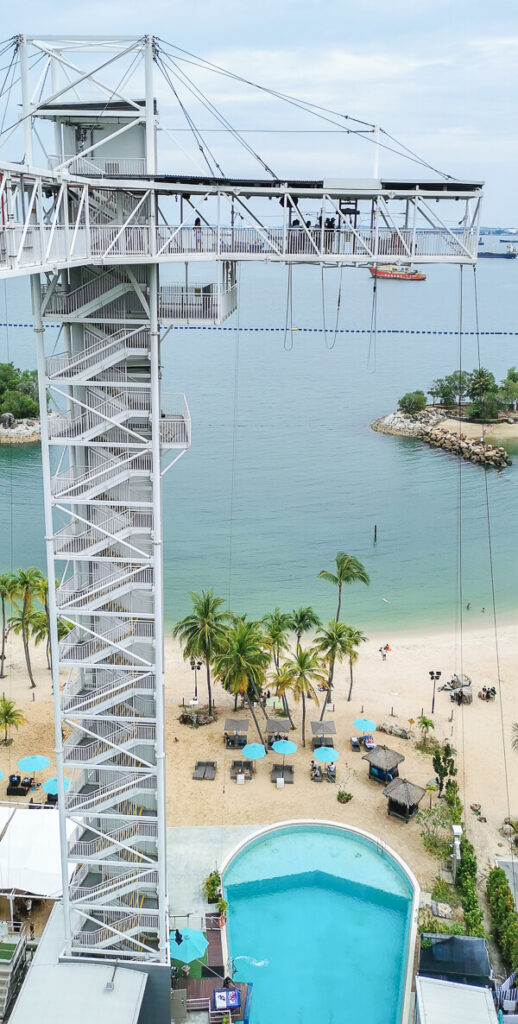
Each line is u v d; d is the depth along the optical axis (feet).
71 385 125.59
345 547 371.97
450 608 310.45
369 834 173.17
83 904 129.18
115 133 114.21
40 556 350.43
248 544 371.76
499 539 385.50
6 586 232.73
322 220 126.21
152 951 128.67
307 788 192.03
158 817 126.82
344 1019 132.26
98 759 128.47
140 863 129.39
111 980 121.90
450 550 370.73
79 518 122.42
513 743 203.62
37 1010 115.96
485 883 163.22
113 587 129.49
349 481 466.70
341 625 222.89
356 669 254.88
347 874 164.35
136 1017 115.34
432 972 134.92
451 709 230.48
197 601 216.95
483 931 144.87
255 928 150.71
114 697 126.41
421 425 569.23
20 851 149.38
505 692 241.76
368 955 145.79
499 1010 128.36
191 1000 132.16
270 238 127.24
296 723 219.82
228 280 136.46
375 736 214.69
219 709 225.56
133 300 123.03
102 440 127.13
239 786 191.52
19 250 88.89
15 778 185.26
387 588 328.70
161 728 125.08
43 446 118.73
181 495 437.99
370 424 593.83
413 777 196.95
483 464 497.87
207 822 177.37
